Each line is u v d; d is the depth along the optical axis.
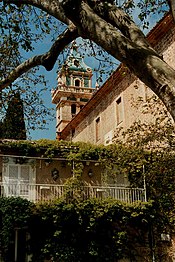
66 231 21.45
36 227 21.41
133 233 22.42
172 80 3.77
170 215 16.64
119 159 16.70
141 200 22.55
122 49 4.10
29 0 6.23
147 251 22.12
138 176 21.98
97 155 23.27
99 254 21.44
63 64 9.71
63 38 6.20
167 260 21.83
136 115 25.47
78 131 38.50
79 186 22.34
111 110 30.20
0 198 21.08
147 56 3.95
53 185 22.72
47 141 23.59
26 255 21.12
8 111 11.21
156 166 15.18
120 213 21.88
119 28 4.72
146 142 15.76
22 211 20.89
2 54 9.77
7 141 22.91
